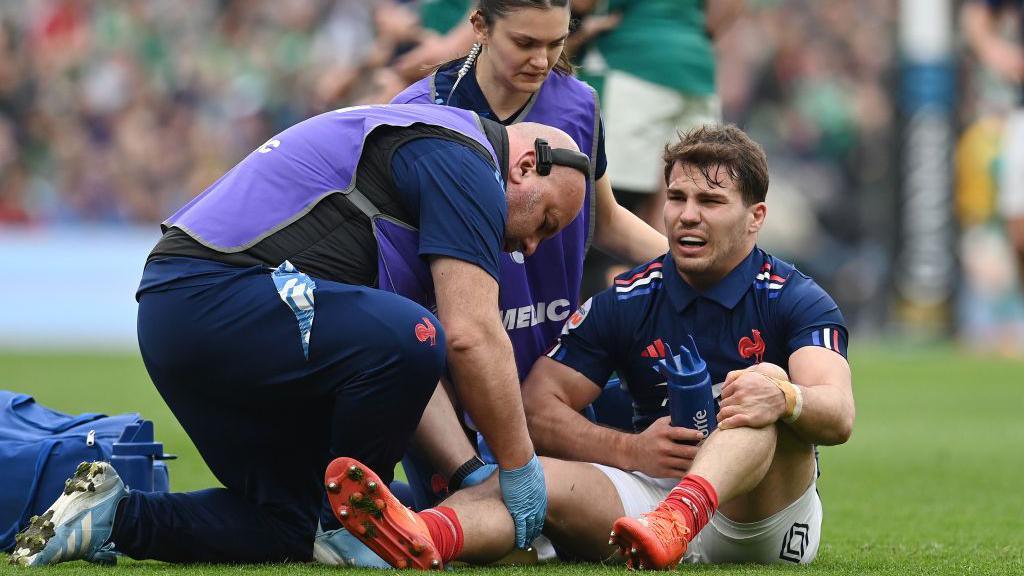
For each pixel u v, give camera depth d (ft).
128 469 47.52
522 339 53.36
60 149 209.67
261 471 44.42
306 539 44.65
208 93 217.36
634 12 79.97
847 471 84.79
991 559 49.83
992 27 161.99
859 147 211.20
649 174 80.69
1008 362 177.68
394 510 40.50
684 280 47.44
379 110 45.06
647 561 41.16
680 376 44.50
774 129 214.90
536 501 43.62
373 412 41.83
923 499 71.97
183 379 43.16
